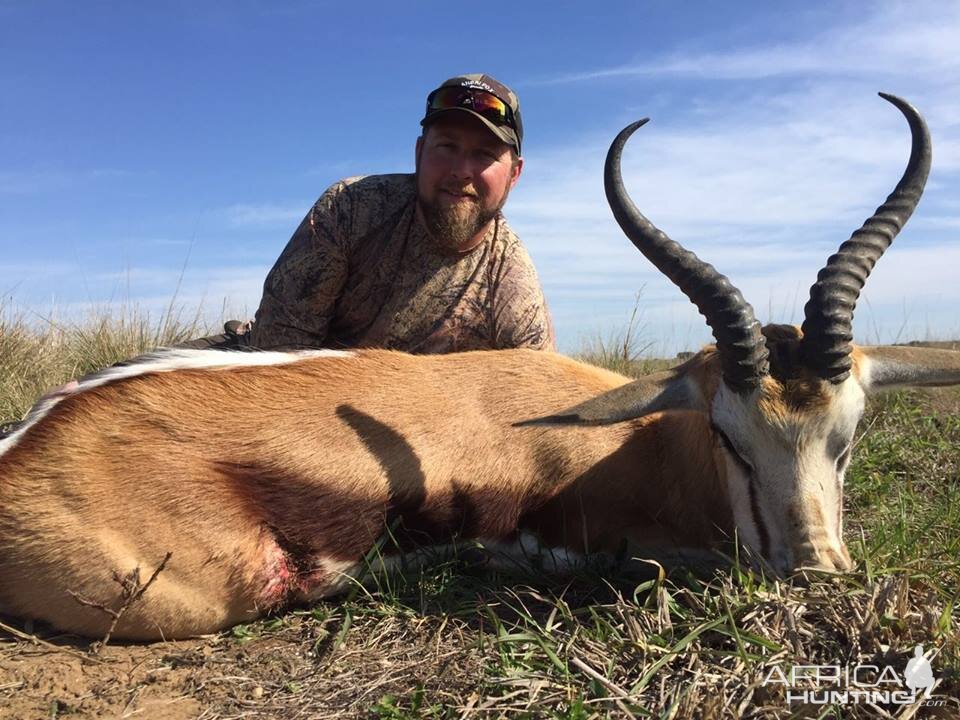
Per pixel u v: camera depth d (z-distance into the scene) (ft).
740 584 2.78
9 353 7.58
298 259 4.24
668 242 2.99
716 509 3.21
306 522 3.01
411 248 4.32
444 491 3.20
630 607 2.74
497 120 4.14
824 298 2.78
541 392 3.43
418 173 4.26
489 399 3.40
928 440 5.19
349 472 3.06
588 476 3.35
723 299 2.83
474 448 3.28
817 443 2.79
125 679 2.57
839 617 2.57
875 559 3.04
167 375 3.14
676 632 2.62
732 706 2.23
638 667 2.47
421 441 3.21
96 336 8.40
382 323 4.36
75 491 2.79
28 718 2.36
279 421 3.08
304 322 4.27
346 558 3.09
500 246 4.48
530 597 3.09
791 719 2.19
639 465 3.38
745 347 2.79
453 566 3.26
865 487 4.25
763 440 2.81
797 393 2.78
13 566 2.77
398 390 3.32
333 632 2.87
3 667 2.62
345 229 4.25
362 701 2.41
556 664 2.45
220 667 2.64
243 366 3.25
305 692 2.48
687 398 3.05
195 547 2.81
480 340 4.43
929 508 3.94
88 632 2.83
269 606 2.97
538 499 3.33
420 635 2.81
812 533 2.72
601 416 2.88
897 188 2.97
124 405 3.00
